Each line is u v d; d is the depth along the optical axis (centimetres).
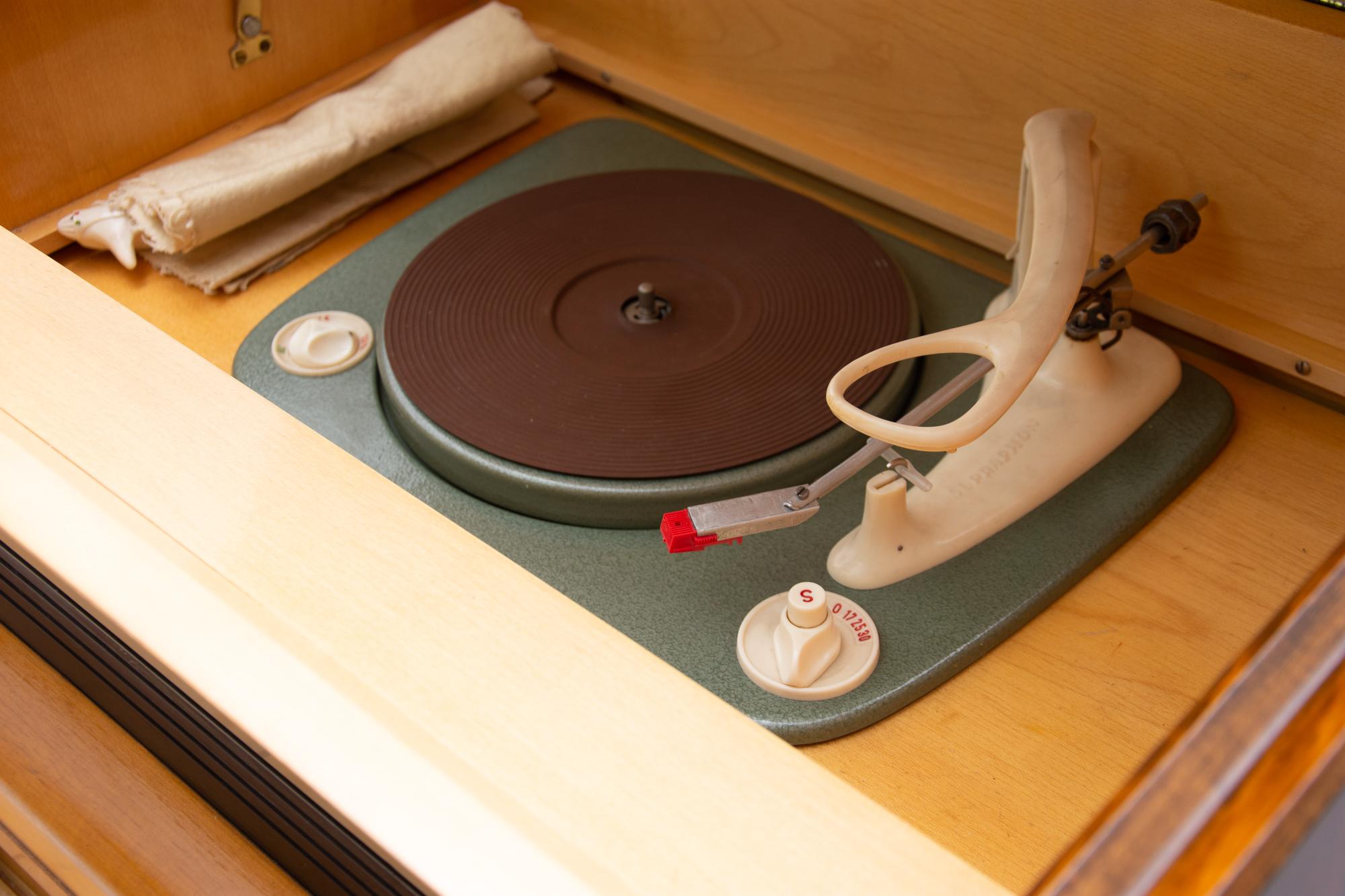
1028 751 72
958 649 76
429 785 46
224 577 54
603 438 88
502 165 123
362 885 60
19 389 63
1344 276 91
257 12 116
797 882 43
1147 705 75
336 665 50
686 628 79
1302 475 90
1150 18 92
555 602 53
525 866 44
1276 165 91
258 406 62
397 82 119
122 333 67
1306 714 41
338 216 115
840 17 112
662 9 127
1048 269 71
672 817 45
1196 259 99
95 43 106
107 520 57
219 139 119
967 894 43
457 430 89
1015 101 104
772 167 127
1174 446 89
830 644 74
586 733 48
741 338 96
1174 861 38
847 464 74
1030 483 84
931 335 66
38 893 78
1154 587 82
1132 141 98
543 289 102
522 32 126
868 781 71
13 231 108
